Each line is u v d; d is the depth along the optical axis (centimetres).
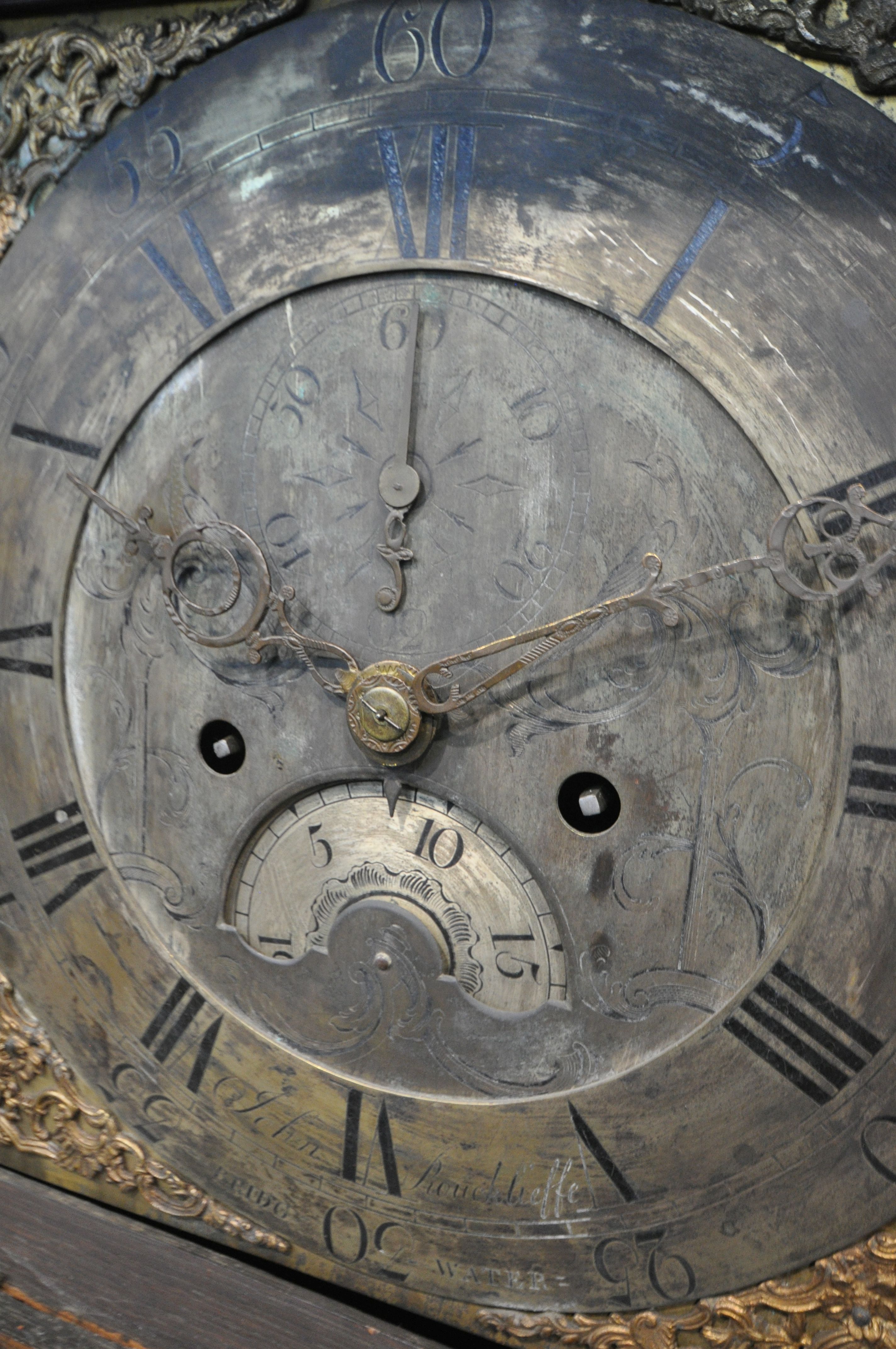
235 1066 33
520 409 28
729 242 26
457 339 28
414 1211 32
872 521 25
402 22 27
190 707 32
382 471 29
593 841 29
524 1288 31
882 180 25
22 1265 33
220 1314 32
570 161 27
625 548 28
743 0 25
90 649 33
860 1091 27
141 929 33
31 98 31
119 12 30
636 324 27
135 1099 34
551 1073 30
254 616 30
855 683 26
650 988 29
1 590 33
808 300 25
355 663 29
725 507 27
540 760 29
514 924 30
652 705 28
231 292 30
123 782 33
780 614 26
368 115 28
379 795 31
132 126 30
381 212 28
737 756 27
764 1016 28
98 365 31
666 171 26
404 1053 31
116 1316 32
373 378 29
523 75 27
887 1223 27
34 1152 36
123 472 31
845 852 26
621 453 27
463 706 29
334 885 32
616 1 26
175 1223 35
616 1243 30
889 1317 28
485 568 29
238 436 30
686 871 28
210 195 30
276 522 30
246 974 32
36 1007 35
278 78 29
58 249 31
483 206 27
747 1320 29
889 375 25
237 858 32
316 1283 34
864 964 27
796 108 25
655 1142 29
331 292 29
